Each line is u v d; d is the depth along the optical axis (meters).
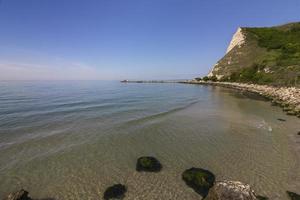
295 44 82.19
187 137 18.61
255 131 19.97
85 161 13.99
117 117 26.14
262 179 11.52
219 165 13.30
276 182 11.18
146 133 19.75
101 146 16.59
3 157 14.43
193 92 61.16
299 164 13.13
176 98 46.09
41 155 14.82
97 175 12.23
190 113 28.50
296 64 60.97
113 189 10.71
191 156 14.74
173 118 25.47
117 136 18.91
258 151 15.27
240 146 16.28
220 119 24.84
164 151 15.69
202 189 10.72
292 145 16.25
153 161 13.52
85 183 11.44
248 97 45.22
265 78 61.88
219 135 18.98
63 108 32.28
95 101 40.59
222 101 40.03
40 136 18.75
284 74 57.12
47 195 10.46
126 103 38.09
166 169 12.93
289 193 10.12
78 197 10.29
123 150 15.87
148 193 10.50
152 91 67.44
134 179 11.80
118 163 13.76
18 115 26.84
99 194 10.50
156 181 11.56
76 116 26.69
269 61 72.88
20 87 90.12
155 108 32.66
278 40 93.06
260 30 108.19
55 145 16.70
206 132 19.89
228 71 92.75
